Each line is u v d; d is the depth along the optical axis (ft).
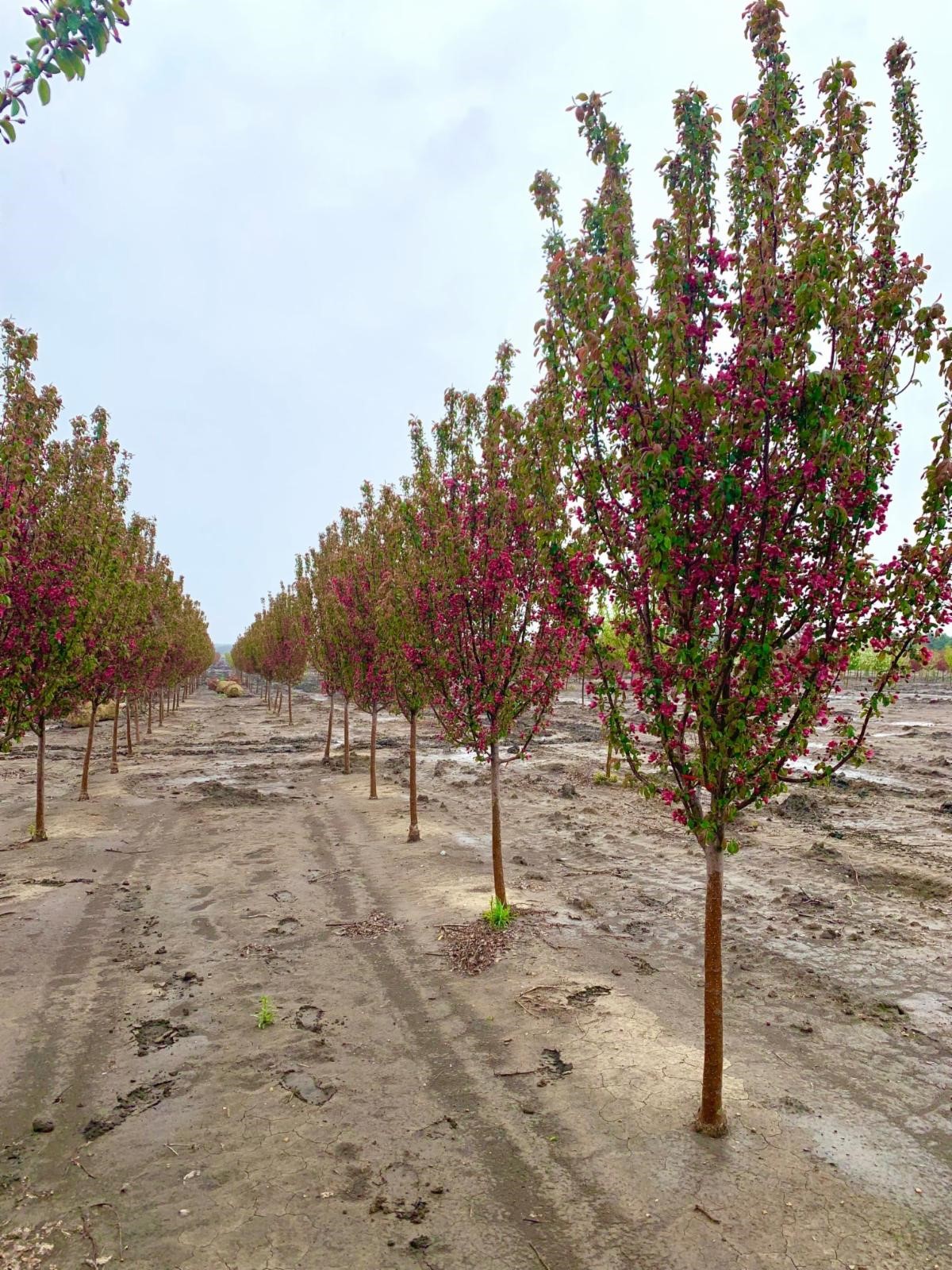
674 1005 22.38
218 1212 13.94
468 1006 22.29
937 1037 20.51
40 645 38.32
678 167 15.31
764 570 13.99
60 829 46.73
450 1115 16.98
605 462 16.44
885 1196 14.17
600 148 16.44
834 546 14.49
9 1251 13.00
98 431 49.88
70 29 9.71
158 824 48.91
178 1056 19.77
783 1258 12.64
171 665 107.24
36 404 34.91
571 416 18.13
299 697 199.41
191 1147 15.96
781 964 25.46
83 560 41.16
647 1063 18.93
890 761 66.49
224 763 77.10
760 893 33.32
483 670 28.73
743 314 14.73
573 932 28.04
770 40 14.25
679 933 28.53
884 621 14.29
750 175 14.29
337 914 31.12
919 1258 12.62
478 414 31.89
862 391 14.17
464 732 30.32
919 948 26.89
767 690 14.79
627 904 31.89
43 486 38.11
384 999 23.00
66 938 28.48
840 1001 22.67
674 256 14.49
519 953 25.88
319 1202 14.20
